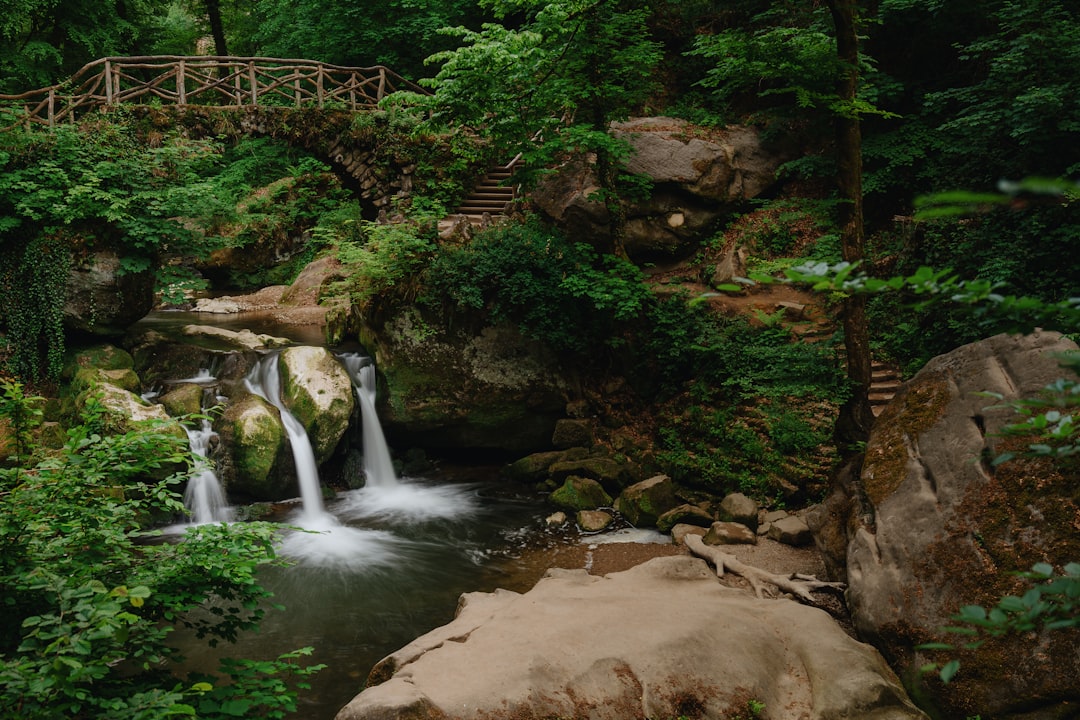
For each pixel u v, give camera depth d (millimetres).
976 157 11625
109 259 12156
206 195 12867
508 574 9297
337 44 22672
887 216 14961
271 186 22391
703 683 5797
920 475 6594
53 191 11508
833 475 8430
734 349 11719
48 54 20391
